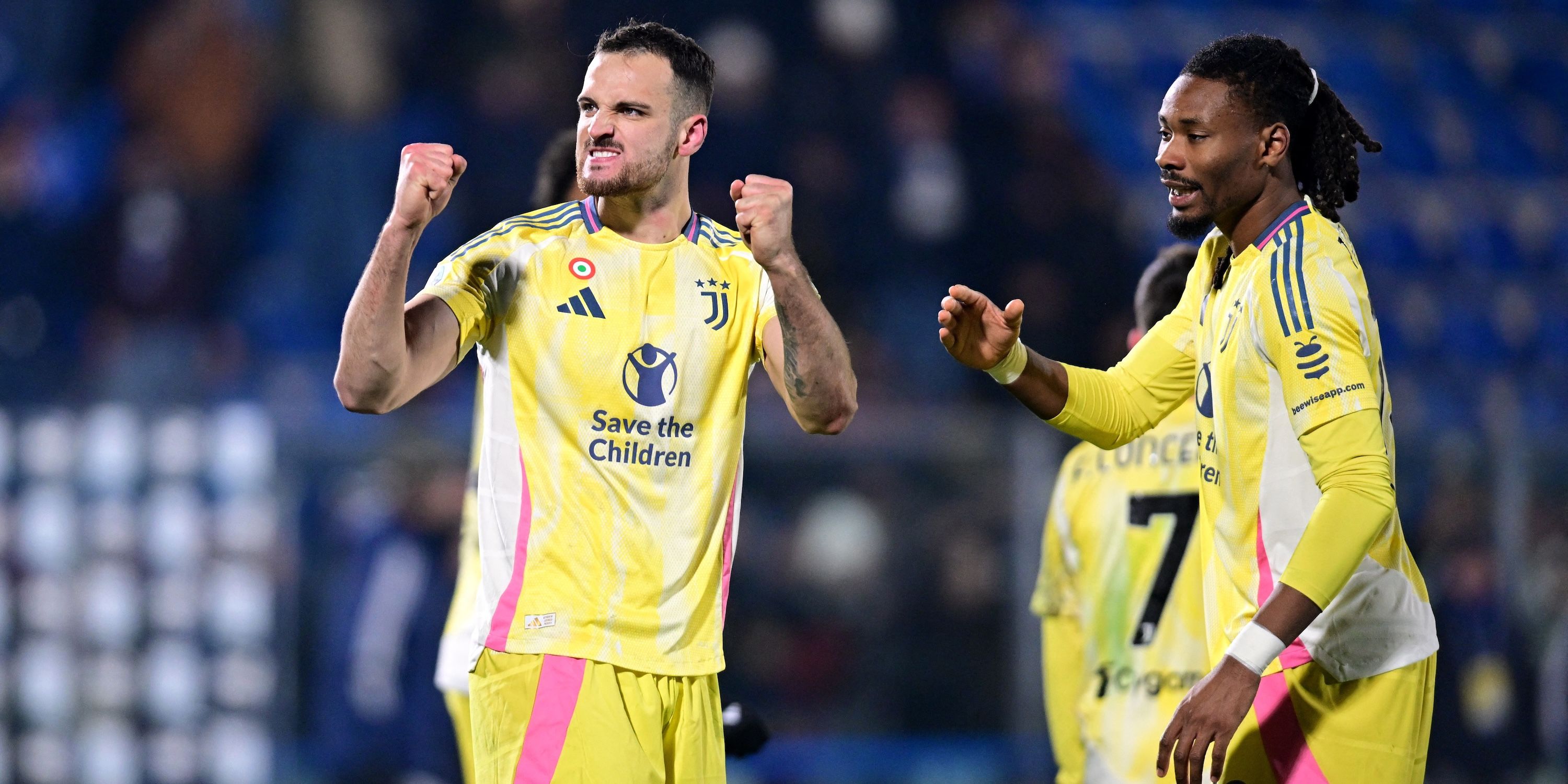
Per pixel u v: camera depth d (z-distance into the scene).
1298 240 11.18
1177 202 11.70
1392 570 11.24
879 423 26.98
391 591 25.42
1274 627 10.34
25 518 27.09
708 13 39.88
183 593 26.77
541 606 10.98
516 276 11.21
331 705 25.88
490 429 11.27
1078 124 48.38
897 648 26.73
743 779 26.28
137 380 28.17
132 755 26.72
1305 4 52.84
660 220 11.43
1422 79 51.47
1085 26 51.38
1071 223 39.75
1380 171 48.28
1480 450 27.00
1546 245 47.41
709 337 11.31
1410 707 11.22
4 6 41.09
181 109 38.66
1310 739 11.22
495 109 38.44
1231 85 11.41
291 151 38.62
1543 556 26.80
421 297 10.84
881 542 26.86
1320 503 10.54
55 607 27.02
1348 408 10.59
